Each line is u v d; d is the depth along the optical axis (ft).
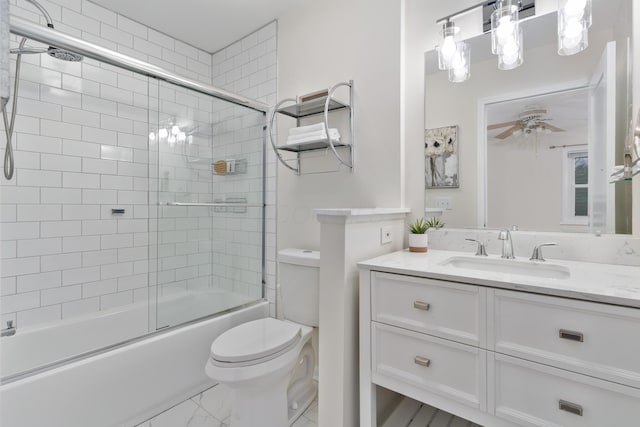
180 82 6.21
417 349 3.70
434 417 4.88
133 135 7.24
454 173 5.25
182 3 6.79
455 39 5.08
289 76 7.07
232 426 4.57
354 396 4.40
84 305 6.47
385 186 5.66
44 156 5.98
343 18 6.17
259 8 7.00
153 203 6.76
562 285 2.92
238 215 7.55
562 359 2.85
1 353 5.11
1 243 5.51
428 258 4.54
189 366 5.78
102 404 4.63
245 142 7.50
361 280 4.16
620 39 3.94
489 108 4.93
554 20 4.41
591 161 4.16
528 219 4.63
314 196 6.61
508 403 3.13
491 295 3.20
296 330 5.21
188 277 7.40
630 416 2.57
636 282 3.04
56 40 4.45
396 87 5.51
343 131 6.17
